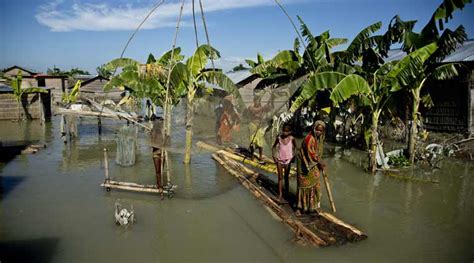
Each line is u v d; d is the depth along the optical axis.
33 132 18.53
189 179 9.68
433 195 8.23
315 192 6.52
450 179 9.45
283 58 13.10
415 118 10.67
